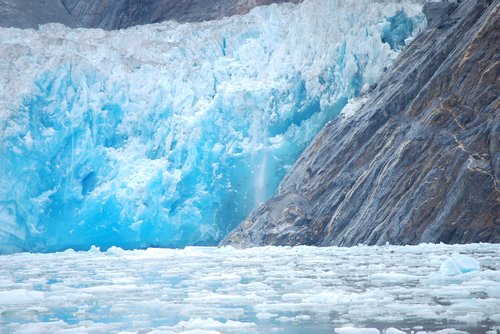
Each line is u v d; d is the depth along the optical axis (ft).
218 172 529.04
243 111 529.04
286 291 160.86
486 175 320.29
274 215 425.69
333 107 516.32
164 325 115.24
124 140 541.75
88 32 619.26
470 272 178.70
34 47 558.15
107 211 525.75
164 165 525.75
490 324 105.40
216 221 530.68
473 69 359.66
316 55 533.14
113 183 523.29
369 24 518.78
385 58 503.61
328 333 102.32
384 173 369.50
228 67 559.79
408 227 336.90
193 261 286.05
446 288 154.71
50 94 520.42
